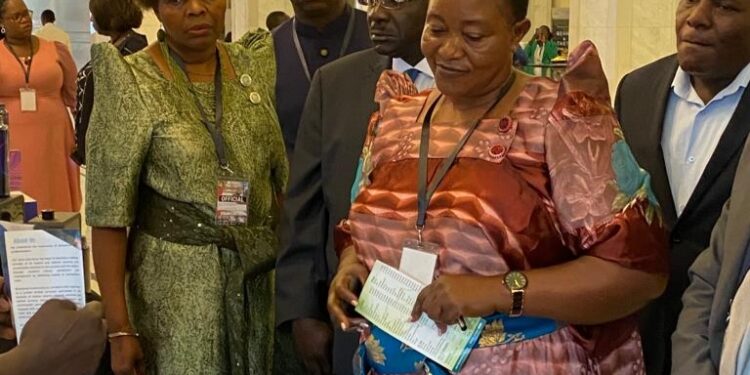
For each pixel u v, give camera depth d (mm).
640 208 1518
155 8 2303
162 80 2264
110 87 2215
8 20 5312
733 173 2061
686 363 1621
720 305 1558
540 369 1558
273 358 2479
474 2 1521
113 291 2248
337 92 2270
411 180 1622
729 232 1578
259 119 2383
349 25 2822
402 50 2154
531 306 1497
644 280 1509
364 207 1679
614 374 1620
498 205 1517
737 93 2105
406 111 1728
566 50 7867
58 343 1395
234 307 2281
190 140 2230
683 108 2223
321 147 2254
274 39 2865
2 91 5289
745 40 2031
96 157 2225
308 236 2240
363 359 1722
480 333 1560
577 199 1514
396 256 1616
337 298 1707
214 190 2252
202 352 2260
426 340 1578
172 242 2256
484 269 1530
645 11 6520
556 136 1529
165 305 2260
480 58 1538
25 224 1751
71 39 11406
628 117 2316
